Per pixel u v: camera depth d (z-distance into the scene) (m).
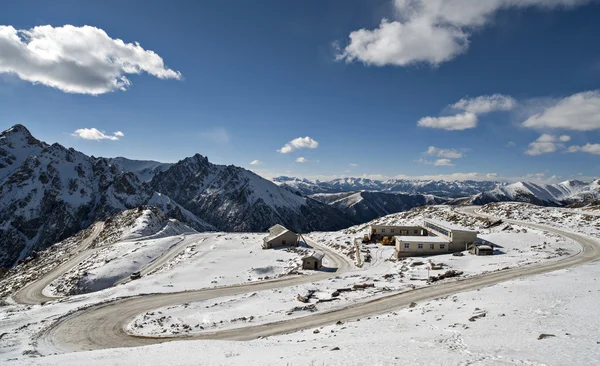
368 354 19.77
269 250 94.06
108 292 59.88
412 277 51.84
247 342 28.89
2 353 33.31
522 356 17.45
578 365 15.75
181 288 59.88
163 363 22.14
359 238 100.94
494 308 29.53
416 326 27.52
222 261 82.00
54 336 38.19
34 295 83.75
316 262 71.12
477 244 65.88
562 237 69.38
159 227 159.00
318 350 22.34
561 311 25.97
